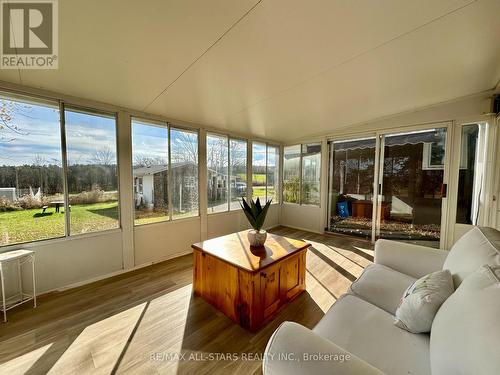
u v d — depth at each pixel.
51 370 1.34
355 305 1.29
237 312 1.77
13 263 2.01
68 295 2.17
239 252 1.98
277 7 1.23
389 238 3.82
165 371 1.35
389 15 1.34
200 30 1.39
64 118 2.29
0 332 1.66
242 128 3.82
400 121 3.39
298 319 1.82
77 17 1.24
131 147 2.76
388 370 0.87
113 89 2.17
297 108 2.94
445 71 2.11
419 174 3.45
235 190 4.17
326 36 1.51
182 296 2.17
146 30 1.37
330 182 4.44
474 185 2.96
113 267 2.63
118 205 2.69
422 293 1.08
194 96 2.39
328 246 3.61
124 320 1.80
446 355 0.71
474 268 1.04
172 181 3.20
